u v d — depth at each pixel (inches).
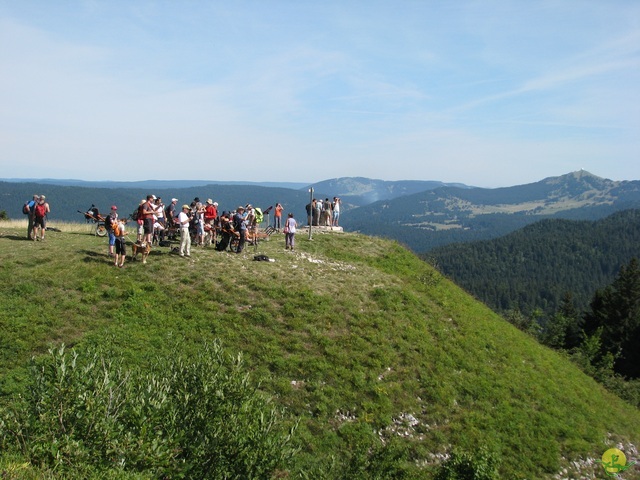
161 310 740.7
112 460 297.3
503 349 930.7
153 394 342.0
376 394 676.1
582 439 756.0
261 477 344.5
